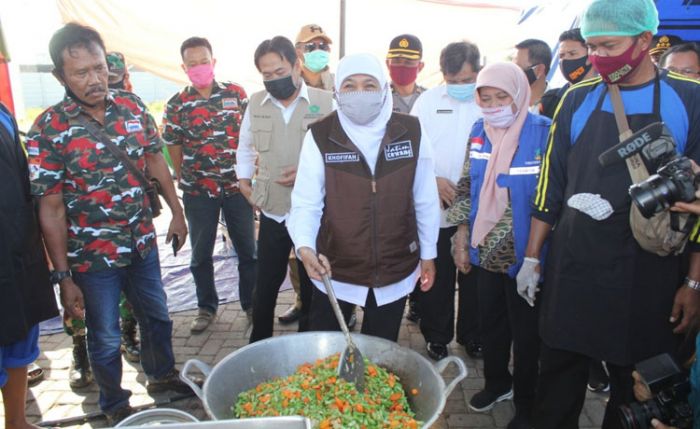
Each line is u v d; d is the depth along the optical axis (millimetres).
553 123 2412
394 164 2516
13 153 2609
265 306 3730
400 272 2615
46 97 14055
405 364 2268
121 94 3066
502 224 2875
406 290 2693
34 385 3719
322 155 2527
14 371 2787
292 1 8406
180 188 4410
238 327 4578
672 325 2217
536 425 2652
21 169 2680
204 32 8242
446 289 3838
